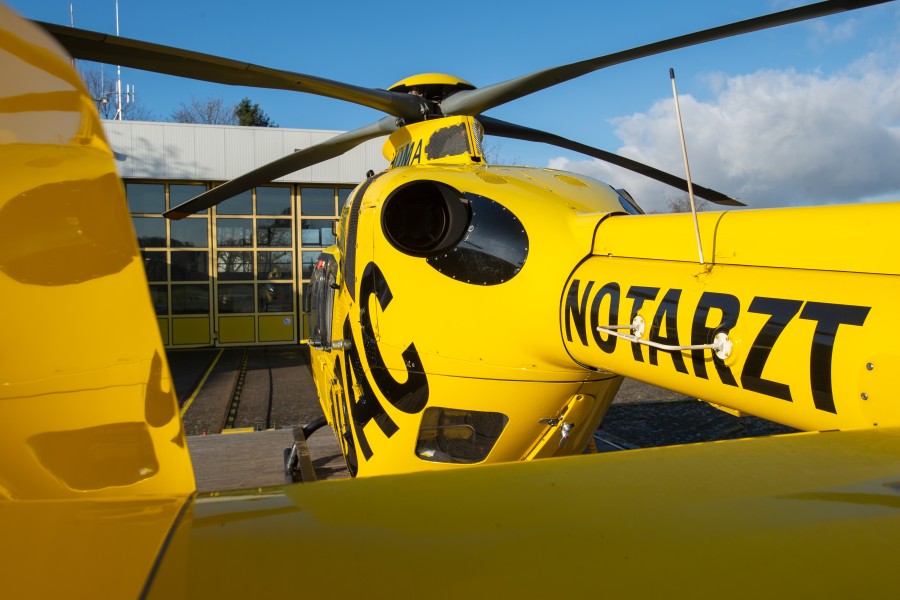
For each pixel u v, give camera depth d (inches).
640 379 77.3
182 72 115.7
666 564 23.7
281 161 162.4
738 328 61.4
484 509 27.9
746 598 21.9
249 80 122.9
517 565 23.6
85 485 42.9
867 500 28.3
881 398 48.4
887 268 53.1
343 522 26.5
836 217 58.3
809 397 54.4
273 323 548.1
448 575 23.0
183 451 47.0
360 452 128.5
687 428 250.7
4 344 40.2
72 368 42.7
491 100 139.6
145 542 24.4
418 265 109.4
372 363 122.3
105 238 42.9
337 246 154.0
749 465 32.7
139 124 513.3
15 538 24.4
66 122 40.4
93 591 21.2
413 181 104.5
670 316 69.6
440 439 111.9
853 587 22.4
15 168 39.0
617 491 29.6
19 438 41.4
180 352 512.7
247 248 543.5
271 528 25.8
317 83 127.4
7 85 37.4
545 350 95.1
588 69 119.0
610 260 85.4
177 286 532.1
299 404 323.6
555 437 107.0
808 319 55.4
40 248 40.8
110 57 105.3
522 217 99.5
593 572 23.2
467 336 103.3
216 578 22.2
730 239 68.2
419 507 28.0
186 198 532.7
